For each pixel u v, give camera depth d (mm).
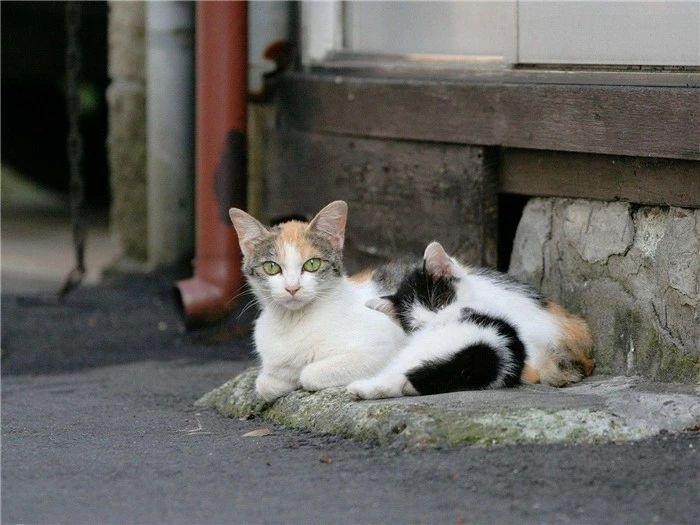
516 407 6145
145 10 14188
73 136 11695
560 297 8047
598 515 4883
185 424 7230
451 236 8906
